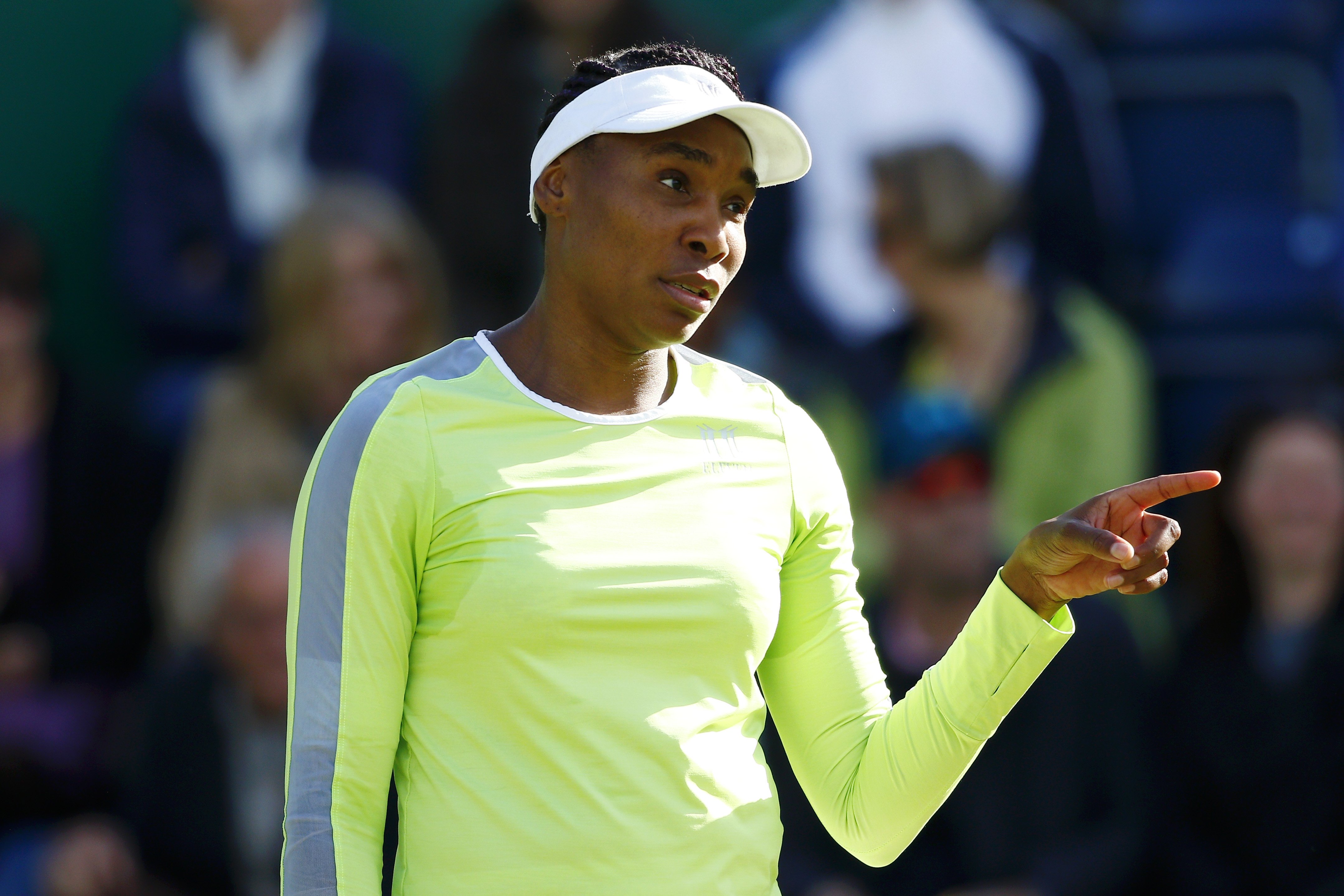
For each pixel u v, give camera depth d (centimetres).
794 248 2150
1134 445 2012
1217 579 1798
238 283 2294
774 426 800
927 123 2150
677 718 734
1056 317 2020
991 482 1852
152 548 2117
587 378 771
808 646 811
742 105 717
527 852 720
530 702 725
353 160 2302
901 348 2044
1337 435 1789
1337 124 2311
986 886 1669
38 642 2030
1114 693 1730
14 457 2055
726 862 736
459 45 2456
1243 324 2262
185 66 2319
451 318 2166
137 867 1745
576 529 736
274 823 1756
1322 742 1719
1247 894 1719
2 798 1969
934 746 773
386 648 739
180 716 1758
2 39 2416
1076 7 2373
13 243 2058
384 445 741
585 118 740
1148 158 2367
